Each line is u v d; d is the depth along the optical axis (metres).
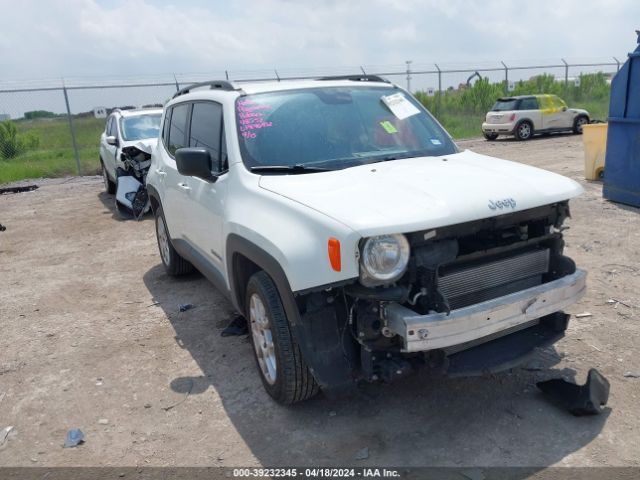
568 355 3.99
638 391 3.52
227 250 3.83
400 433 3.26
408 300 2.96
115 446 3.36
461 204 2.95
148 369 4.26
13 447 3.40
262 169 3.77
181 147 5.21
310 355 3.03
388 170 3.58
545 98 20.17
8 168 16.97
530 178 3.39
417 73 22.33
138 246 7.98
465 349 3.22
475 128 23.95
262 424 3.46
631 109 7.95
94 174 16.67
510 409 3.41
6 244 8.52
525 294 3.05
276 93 4.29
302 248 2.95
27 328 5.21
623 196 8.28
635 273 5.49
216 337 4.73
